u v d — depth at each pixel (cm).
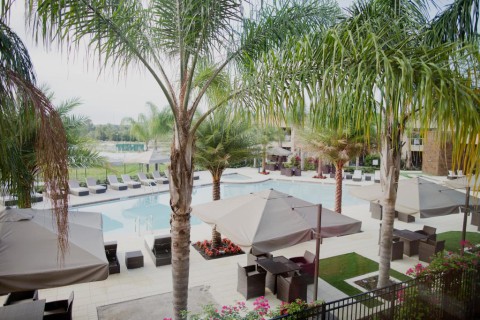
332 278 868
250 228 636
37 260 476
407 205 898
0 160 468
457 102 316
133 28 471
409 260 985
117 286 812
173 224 534
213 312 431
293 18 497
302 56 416
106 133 4747
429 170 2958
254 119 479
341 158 1310
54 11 370
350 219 736
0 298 735
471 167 339
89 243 541
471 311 620
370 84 348
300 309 464
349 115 367
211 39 498
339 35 397
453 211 909
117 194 2038
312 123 407
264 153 1226
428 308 570
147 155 2436
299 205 757
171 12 494
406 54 374
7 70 354
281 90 429
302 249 1092
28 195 670
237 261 979
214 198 1152
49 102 366
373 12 511
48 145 349
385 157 699
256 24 496
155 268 923
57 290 786
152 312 694
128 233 1301
